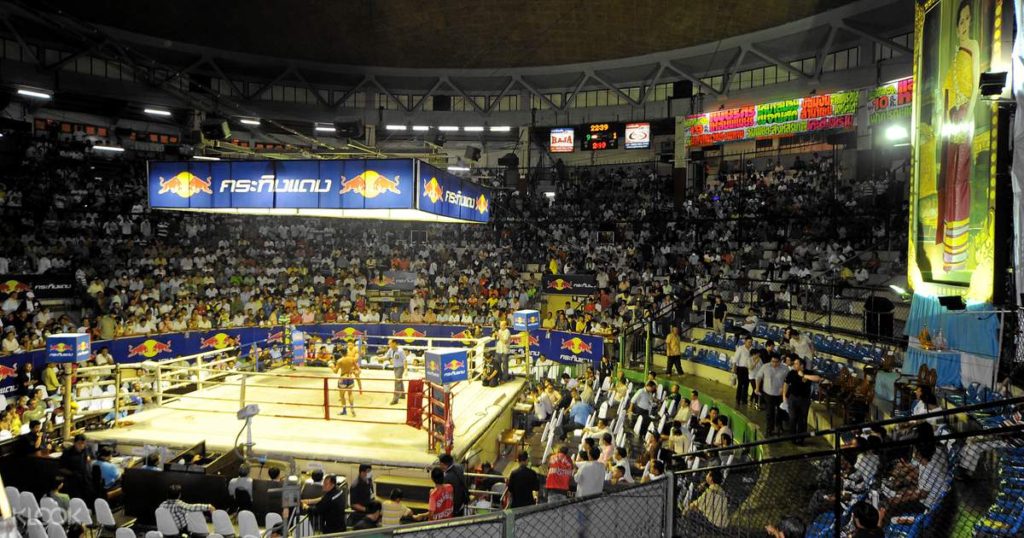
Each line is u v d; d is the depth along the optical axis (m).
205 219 33.25
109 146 34.22
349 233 35.81
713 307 21.30
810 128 30.47
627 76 37.19
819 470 9.27
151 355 24.56
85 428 15.66
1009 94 9.34
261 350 25.44
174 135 38.81
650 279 27.23
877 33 28.62
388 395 18.30
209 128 21.38
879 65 28.80
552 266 30.73
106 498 12.31
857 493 7.95
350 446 13.73
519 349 24.42
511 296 29.06
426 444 13.88
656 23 30.19
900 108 27.12
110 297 25.53
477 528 5.78
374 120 39.78
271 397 18.00
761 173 34.53
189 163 14.45
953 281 11.82
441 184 14.94
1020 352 8.91
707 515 7.85
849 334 16.72
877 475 8.18
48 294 24.92
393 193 13.41
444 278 31.30
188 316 26.20
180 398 17.88
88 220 30.03
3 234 26.72
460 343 25.67
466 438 14.30
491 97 40.69
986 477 7.49
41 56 33.31
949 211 12.08
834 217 25.42
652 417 16.62
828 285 18.44
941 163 12.56
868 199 26.28
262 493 11.34
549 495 10.60
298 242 33.81
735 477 10.09
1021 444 7.25
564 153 42.22
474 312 28.12
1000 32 9.97
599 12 29.20
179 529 10.51
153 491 11.78
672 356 19.86
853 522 6.81
